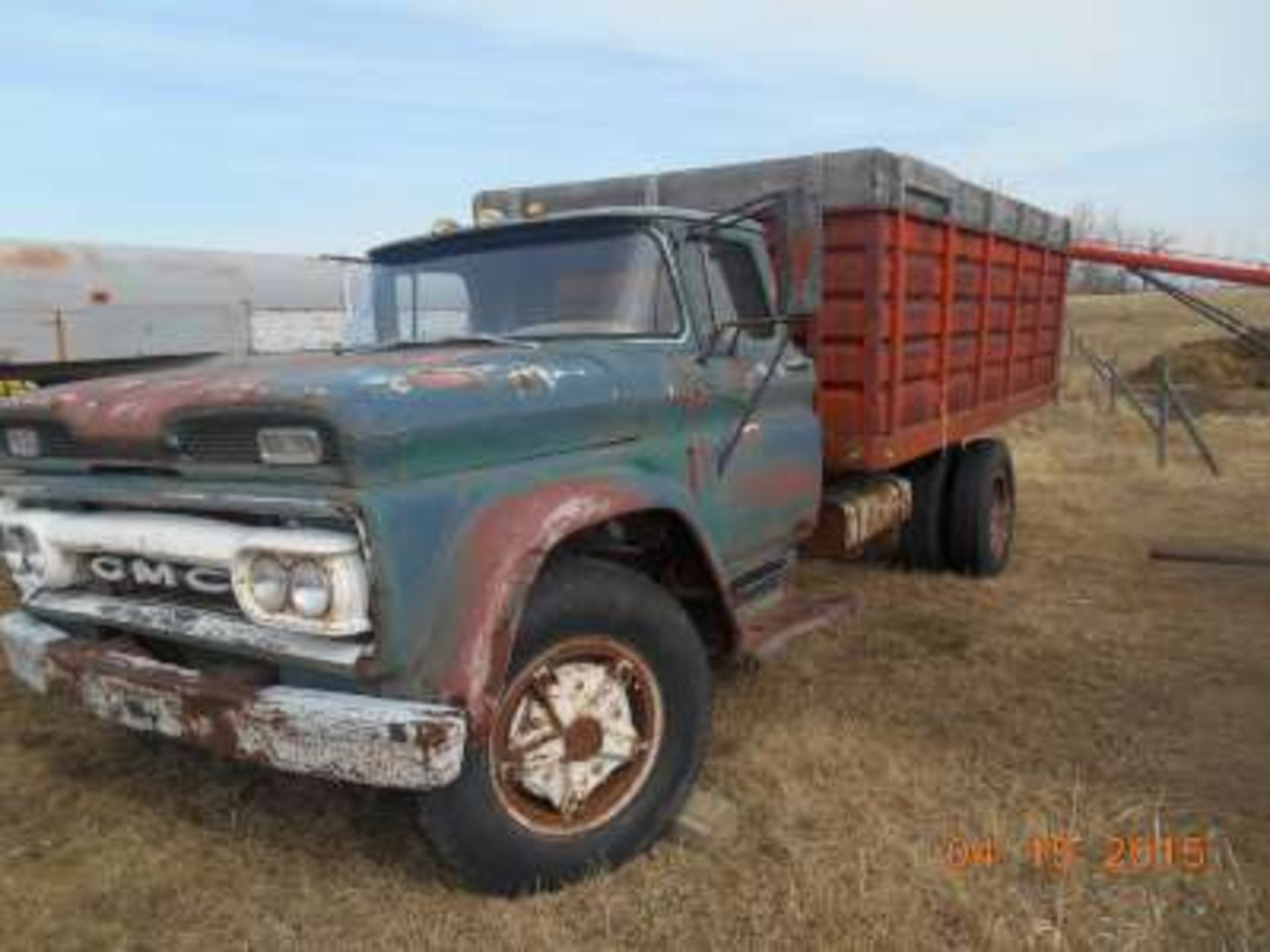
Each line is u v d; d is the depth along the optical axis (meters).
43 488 3.09
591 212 3.76
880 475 5.89
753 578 4.28
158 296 15.11
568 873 2.97
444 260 4.03
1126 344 30.64
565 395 3.11
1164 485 10.07
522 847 2.88
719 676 4.69
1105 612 5.78
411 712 2.50
